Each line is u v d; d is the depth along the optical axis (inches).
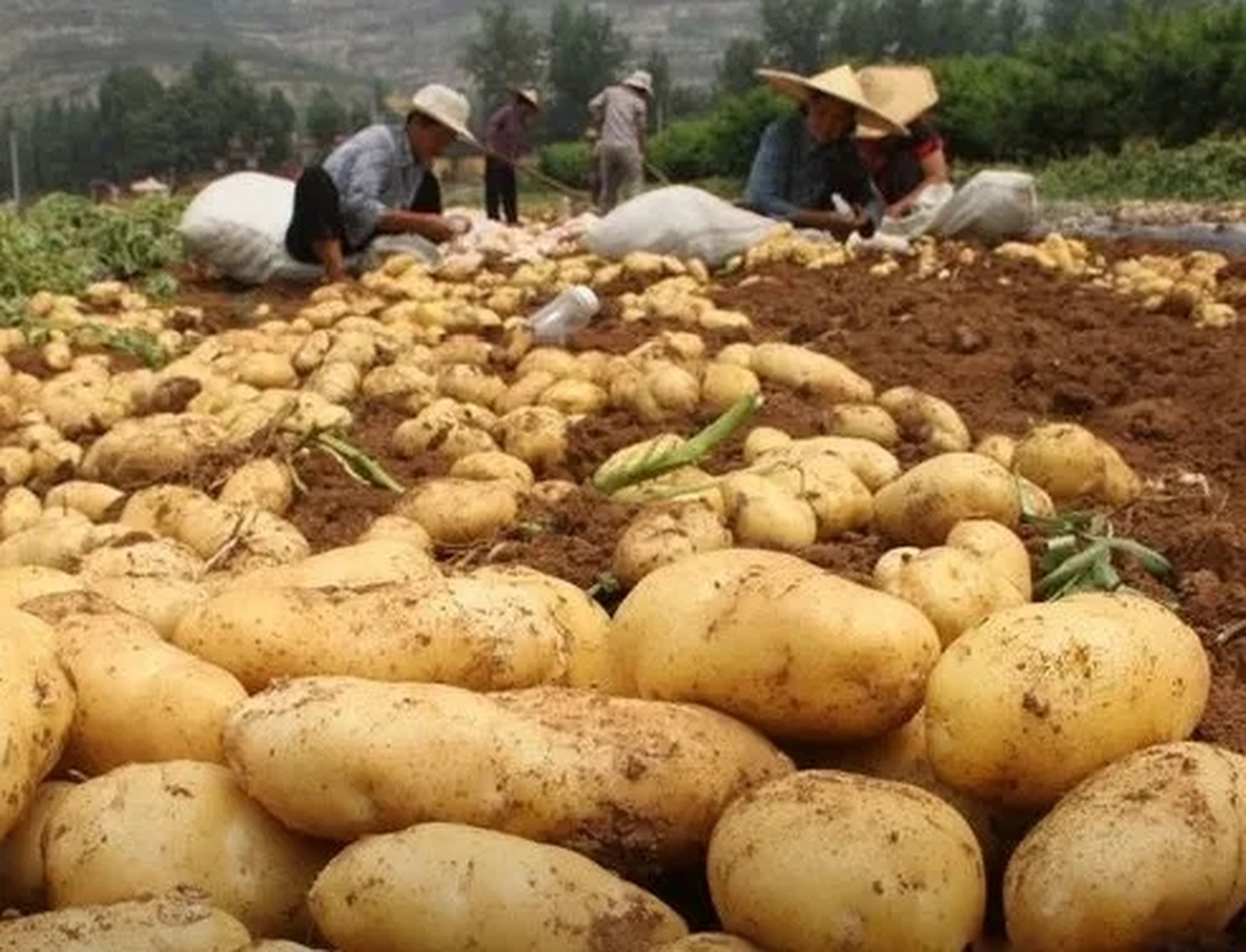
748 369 59.7
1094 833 23.4
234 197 116.4
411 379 62.6
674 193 108.0
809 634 26.8
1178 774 24.1
